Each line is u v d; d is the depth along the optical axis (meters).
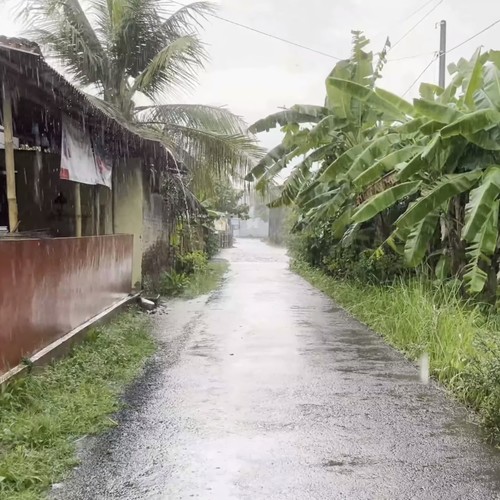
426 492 3.51
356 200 11.67
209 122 12.86
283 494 3.47
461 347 6.46
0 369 5.05
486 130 7.33
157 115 13.06
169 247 15.59
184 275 15.95
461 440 4.37
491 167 7.34
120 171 11.38
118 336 7.62
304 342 8.07
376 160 8.88
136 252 11.50
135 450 4.09
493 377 4.82
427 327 7.39
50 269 6.32
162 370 6.36
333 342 8.09
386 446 4.24
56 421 4.39
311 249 19.17
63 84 6.01
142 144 9.68
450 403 5.28
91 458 3.95
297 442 4.30
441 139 7.42
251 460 3.96
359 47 11.30
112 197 11.31
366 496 3.46
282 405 5.18
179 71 12.59
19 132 8.69
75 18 12.13
